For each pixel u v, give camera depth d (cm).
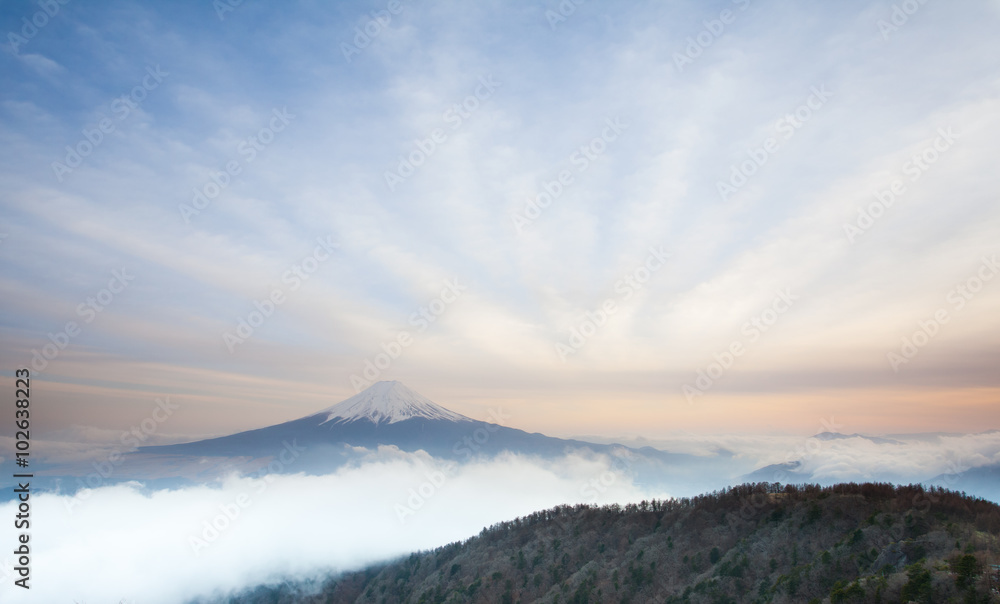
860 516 19425
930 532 16525
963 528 16375
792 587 16275
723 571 18700
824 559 16938
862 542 17400
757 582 17512
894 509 19062
